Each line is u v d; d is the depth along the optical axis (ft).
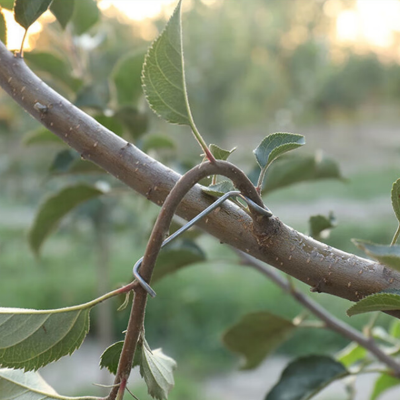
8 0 1.94
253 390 10.79
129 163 1.54
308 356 2.27
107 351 1.53
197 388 10.85
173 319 14.67
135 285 1.37
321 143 35.68
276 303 15.20
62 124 1.56
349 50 36.47
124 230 7.70
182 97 1.47
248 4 26.07
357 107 38.52
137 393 9.43
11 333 1.48
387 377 2.85
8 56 1.62
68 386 10.19
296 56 32.09
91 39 3.43
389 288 1.47
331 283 1.49
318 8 31.32
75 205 3.01
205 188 1.50
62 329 1.49
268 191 2.65
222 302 15.10
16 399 1.60
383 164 31.07
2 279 16.75
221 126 21.09
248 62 24.09
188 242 2.60
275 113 31.81
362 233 18.19
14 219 21.30
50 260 18.30
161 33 1.47
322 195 26.27
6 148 10.57
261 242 1.49
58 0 2.25
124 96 2.97
